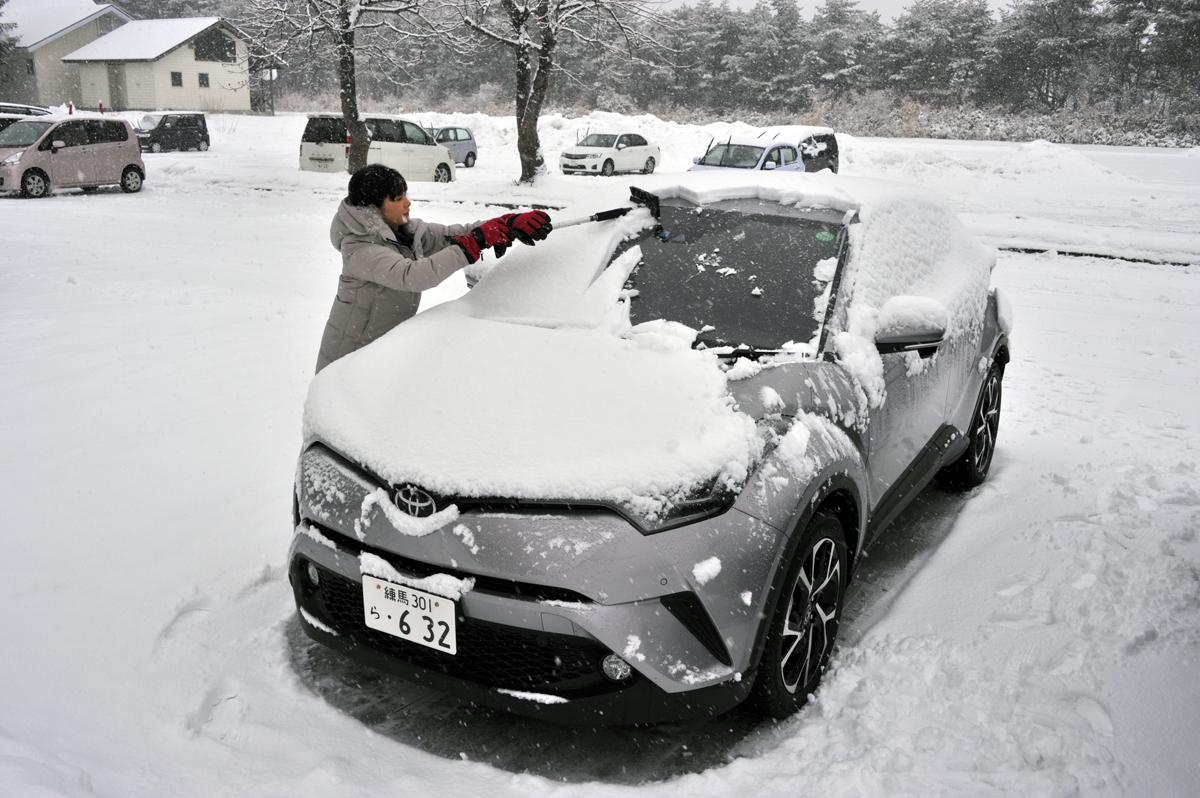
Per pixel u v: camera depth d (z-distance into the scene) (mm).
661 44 22906
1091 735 2686
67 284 9531
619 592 2373
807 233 3555
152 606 3424
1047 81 58969
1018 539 3992
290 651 3197
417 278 3461
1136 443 5199
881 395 3248
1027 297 9742
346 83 22344
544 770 2625
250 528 4125
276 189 20891
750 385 2859
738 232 3586
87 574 3658
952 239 4590
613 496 2436
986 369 4465
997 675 2977
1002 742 2648
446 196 19484
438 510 2523
